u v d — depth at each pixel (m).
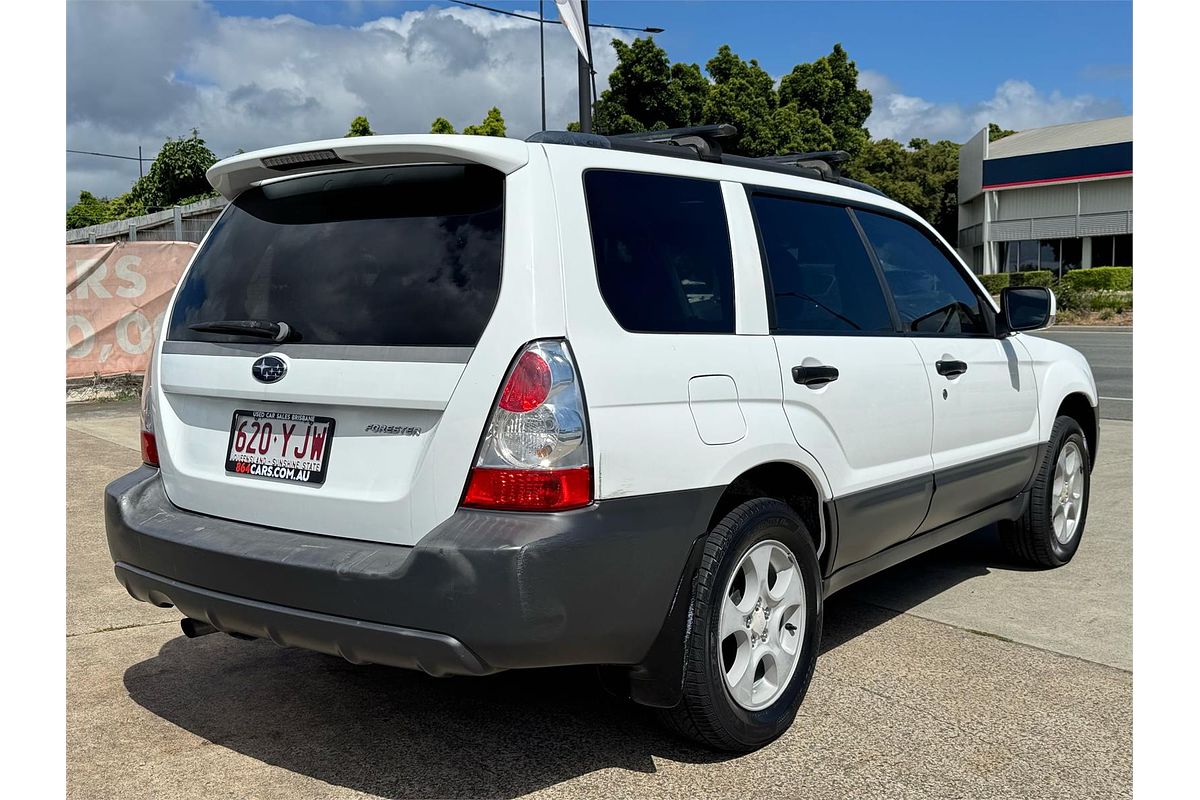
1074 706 3.50
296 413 2.95
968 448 4.39
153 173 33.28
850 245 3.98
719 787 2.94
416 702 3.56
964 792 2.91
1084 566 5.29
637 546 2.75
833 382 3.53
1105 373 15.41
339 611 2.69
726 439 3.04
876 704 3.52
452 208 2.85
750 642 3.17
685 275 3.12
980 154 41.59
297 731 3.32
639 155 3.15
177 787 2.95
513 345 2.63
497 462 2.60
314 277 3.01
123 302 12.10
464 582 2.54
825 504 3.49
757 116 33.38
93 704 3.54
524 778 3.00
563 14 10.75
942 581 5.04
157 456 3.33
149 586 3.11
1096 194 37.59
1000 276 35.59
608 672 2.99
